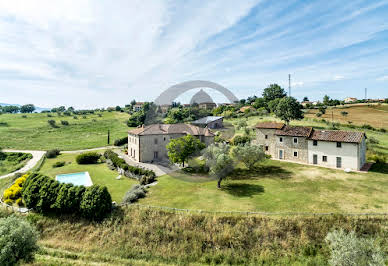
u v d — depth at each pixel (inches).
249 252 633.6
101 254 662.5
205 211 724.7
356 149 1205.1
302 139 1422.2
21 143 2464.3
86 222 776.9
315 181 1042.7
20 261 572.4
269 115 3006.9
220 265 609.6
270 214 701.3
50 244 711.1
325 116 2972.4
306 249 630.5
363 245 523.5
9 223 598.2
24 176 1007.6
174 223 711.1
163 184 1023.6
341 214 689.6
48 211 836.6
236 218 693.9
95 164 1681.8
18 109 5600.4
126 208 794.2
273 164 1375.5
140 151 1482.5
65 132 3095.5
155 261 630.5
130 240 695.1
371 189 925.2
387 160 1350.9
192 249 650.8
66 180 1267.2
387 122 2508.6
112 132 3181.6
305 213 701.9
